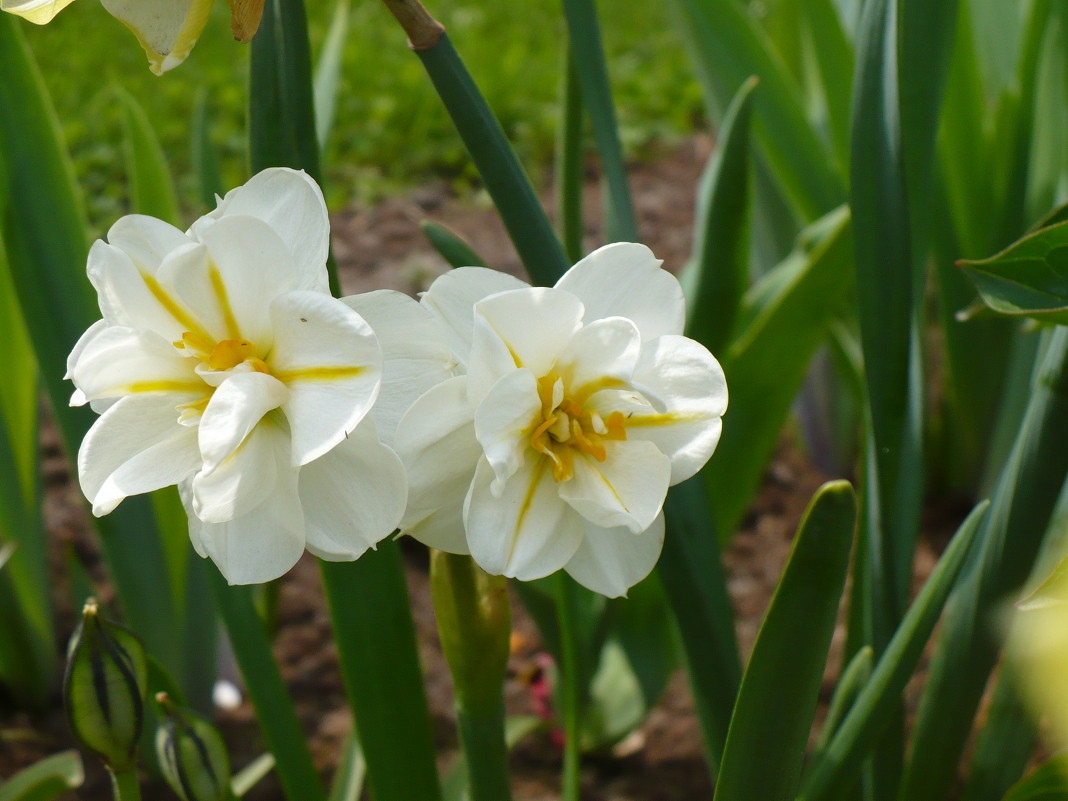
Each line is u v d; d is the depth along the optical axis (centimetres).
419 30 35
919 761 43
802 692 34
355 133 136
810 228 56
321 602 70
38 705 60
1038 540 40
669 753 58
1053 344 39
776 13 81
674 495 39
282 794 55
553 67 157
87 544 72
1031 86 57
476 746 37
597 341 33
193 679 56
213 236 32
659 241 109
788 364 50
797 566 33
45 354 45
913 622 37
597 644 52
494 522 33
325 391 32
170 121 137
